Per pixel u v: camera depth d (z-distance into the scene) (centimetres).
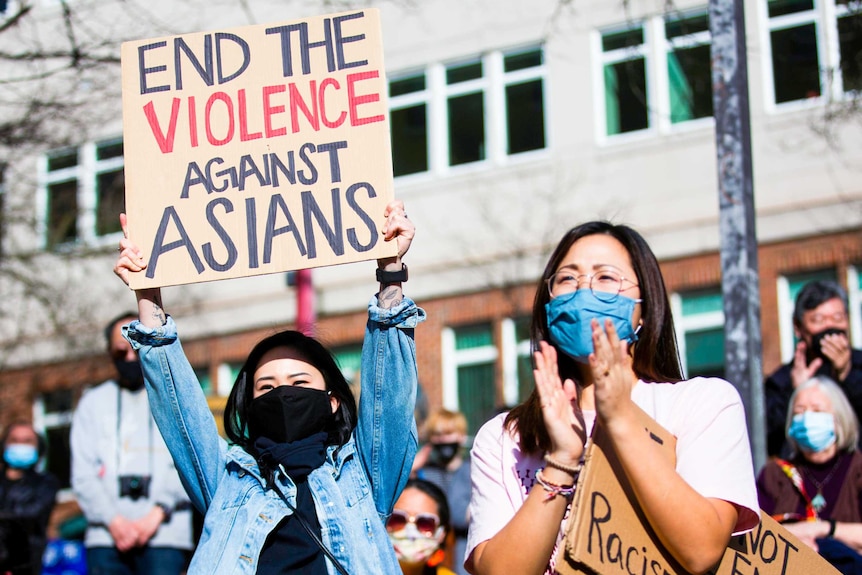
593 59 1848
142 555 788
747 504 368
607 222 419
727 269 632
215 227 447
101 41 1080
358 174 445
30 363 1972
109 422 809
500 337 1877
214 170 452
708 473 370
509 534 368
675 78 1786
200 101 458
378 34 456
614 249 408
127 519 792
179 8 1263
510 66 1920
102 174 1616
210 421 447
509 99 1919
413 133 1983
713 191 1784
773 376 752
